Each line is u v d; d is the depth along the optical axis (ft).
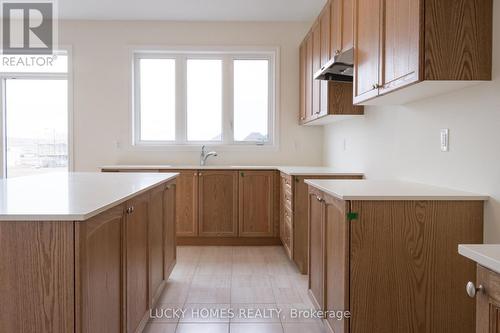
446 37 5.40
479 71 5.46
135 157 15.62
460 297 5.69
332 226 6.53
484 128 5.73
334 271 6.40
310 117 13.12
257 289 9.63
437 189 6.48
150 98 15.96
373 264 5.69
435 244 5.68
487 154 5.67
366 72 7.50
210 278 10.42
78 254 4.17
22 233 4.16
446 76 5.41
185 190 13.85
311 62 12.97
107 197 5.38
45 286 4.19
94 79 15.42
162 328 7.56
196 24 15.39
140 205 6.66
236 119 16.08
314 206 8.09
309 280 8.73
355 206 5.65
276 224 13.91
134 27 15.37
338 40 9.67
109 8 14.03
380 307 5.70
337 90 10.70
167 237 9.23
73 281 4.18
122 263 5.62
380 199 5.64
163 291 9.42
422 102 7.55
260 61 16.08
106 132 15.51
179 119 15.83
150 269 7.41
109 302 5.14
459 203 5.68
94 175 9.38
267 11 14.29
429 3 5.38
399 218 5.67
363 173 10.84
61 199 5.18
